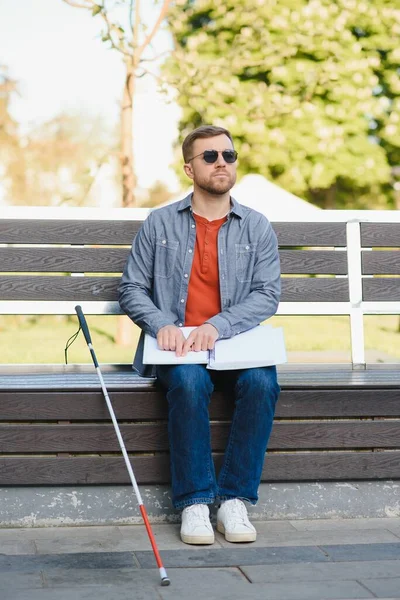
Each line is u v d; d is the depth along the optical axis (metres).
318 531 4.59
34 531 4.54
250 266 4.81
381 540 4.43
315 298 5.64
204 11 21.42
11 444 4.57
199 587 3.74
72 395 4.61
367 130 22.69
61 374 5.18
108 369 5.43
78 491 4.64
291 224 5.66
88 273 5.96
